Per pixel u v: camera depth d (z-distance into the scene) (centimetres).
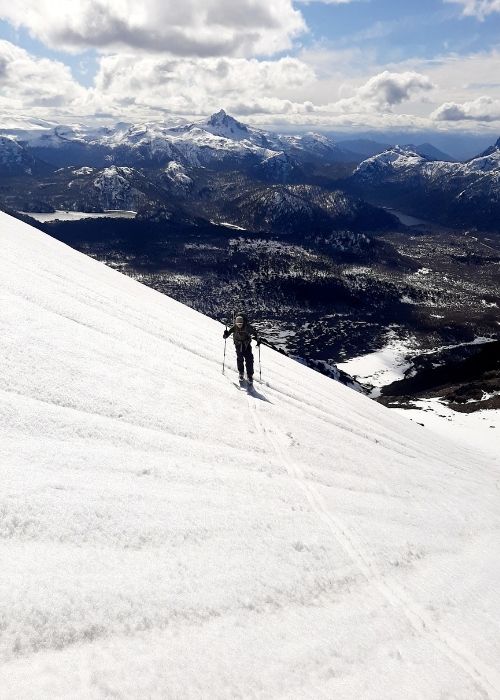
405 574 682
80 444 654
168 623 402
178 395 1026
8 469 522
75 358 959
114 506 535
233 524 607
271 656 408
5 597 356
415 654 495
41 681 304
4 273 1414
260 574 527
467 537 1012
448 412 4994
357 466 1110
